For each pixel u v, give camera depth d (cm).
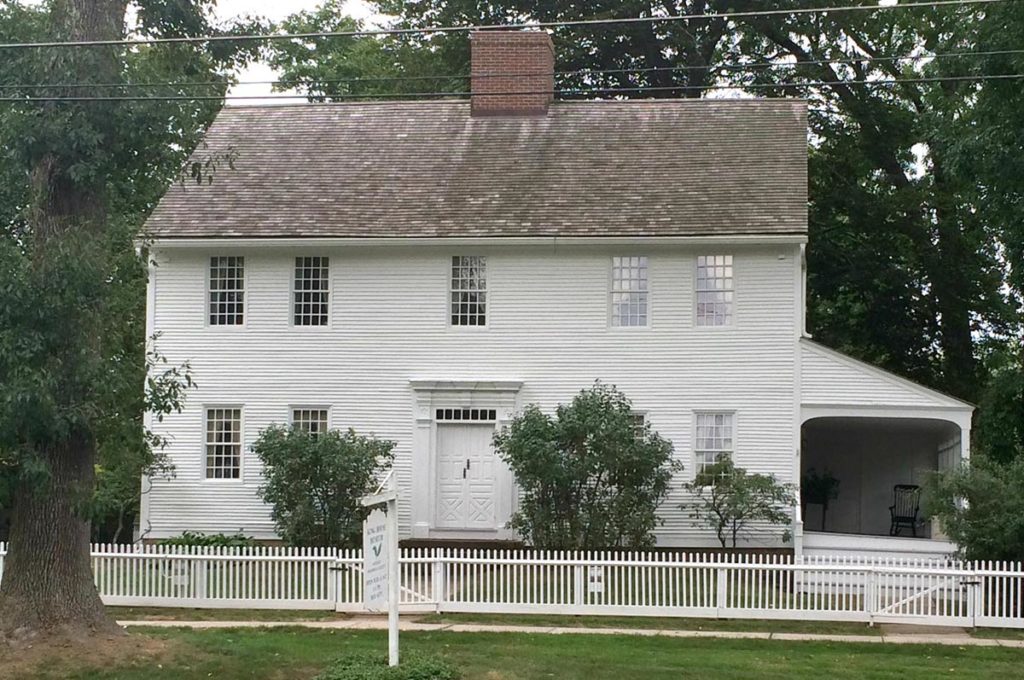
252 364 2859
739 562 2230
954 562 2083
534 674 1575
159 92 1683
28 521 1664
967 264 3794
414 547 2773
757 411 2722
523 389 2791
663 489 2577
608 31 4050
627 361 2772
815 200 3875
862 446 3347
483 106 3192
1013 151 2475
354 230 2822
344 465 2545
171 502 2850
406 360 2828
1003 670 1678
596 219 2798
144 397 1681
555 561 2081
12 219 1670
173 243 2834
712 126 3081
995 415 3162
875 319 3969
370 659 1588
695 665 1664
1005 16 2416
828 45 4025
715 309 2769
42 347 1523
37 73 1606
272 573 2136
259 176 3038
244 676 1548
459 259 2845
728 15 1811
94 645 1638
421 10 4288
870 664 1702
